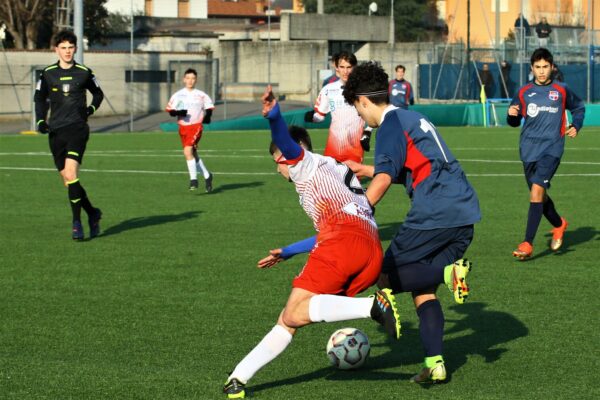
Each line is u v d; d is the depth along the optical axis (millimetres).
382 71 10578
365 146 19078
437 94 83062
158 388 10344
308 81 88875
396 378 10719
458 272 9773
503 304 14328
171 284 15938
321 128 64750
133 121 69500
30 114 64375
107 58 74250
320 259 9898
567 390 10227
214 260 18062
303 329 12914
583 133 57750
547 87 18125
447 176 10414
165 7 140375
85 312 14023
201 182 32375
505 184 30812
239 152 45281
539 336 12477
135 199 27656
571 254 18531
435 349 10289
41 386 10445
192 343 12281
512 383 10484
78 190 20328
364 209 10148
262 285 15812
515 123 18469
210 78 80188
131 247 19594
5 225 22703
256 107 77625
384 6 117062
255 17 160000
